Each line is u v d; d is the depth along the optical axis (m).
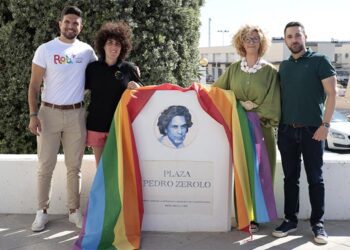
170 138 4.70
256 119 4.63
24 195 5.33
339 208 5.22
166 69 6.42
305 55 4.39
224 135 4.68
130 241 4.48
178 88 4.69
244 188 4.54
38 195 4.86
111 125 4.59
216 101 4.66
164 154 4.71
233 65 4.79
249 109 4.64
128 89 4.66
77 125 4.70
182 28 6.60
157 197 4.77
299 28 4.34
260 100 4.59
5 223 5.04
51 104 4.62
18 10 5.91
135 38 6.13
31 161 5.28
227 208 4.76
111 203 4.46
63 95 4.61
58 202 5.30
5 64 6.14
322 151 4.51
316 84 4.36
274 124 4.62
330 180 5.18
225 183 4.72
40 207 4.89
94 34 5.93
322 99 4.43
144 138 4.70
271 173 4.84
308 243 4.54
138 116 4.68
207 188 4.75
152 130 4.70
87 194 5.28
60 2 5.81
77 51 4.63
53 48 4.55
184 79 6.88
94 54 4.82
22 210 5.35
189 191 4.76
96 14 5.91
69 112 4.65
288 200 4.72
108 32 4.56
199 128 4.68
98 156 4.83
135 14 6.18
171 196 4.77
